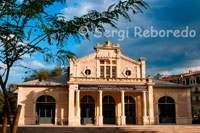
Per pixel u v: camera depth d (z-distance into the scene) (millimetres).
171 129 26516
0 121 40531
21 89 35375
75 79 34188
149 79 35344
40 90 35656
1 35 10062
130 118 37250
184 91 39031
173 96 38594
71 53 11000
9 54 10523
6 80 10453
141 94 37438
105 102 37094
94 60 36625
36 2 10375
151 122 34438
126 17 10258
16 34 10156
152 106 34750
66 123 34938
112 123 36719
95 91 36219
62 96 35781
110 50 37156
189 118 38250
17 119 10297
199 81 64875
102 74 36719
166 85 38656
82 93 36312
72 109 33188
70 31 10344
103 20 10164
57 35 10617
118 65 37031
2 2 10344
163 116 38062
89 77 34312
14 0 10523
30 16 10375
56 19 10586
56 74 58062
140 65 37562
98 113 35969
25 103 35062
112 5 10242
